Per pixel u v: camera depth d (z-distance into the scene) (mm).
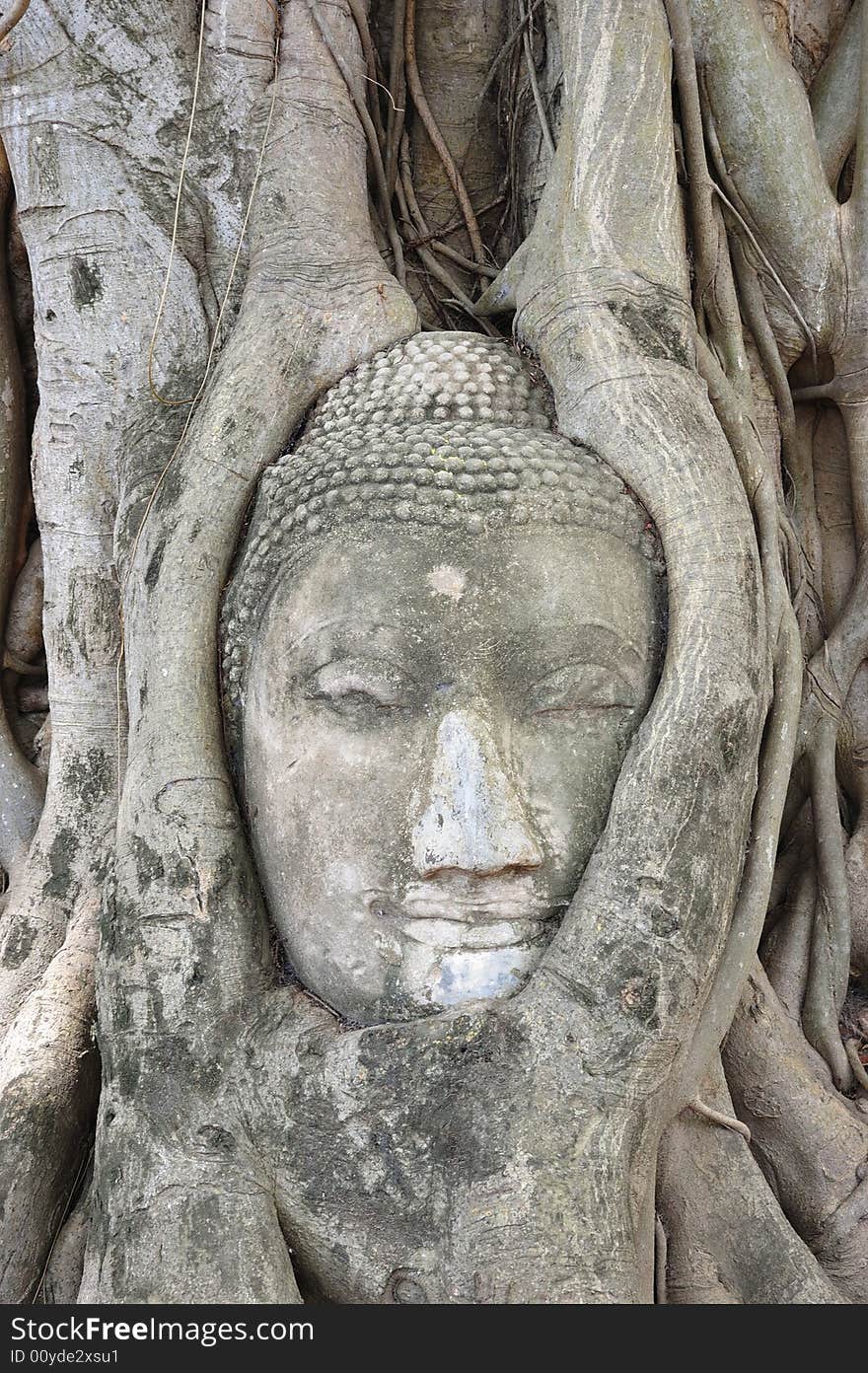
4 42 3592
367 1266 2510
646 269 3084
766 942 3779
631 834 2646
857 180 3688
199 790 2871
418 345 3137
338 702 2756
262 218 3395
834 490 4031
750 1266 2979
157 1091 2650
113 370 3562
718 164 3572
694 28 3523
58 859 3490
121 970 2773
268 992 2775
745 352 3602
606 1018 2547
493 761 2656
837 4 4129
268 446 3109
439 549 2691
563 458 2857
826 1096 3354
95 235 3576
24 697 4246
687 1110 2990
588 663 2756
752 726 2777
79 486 3596
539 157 3748
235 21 3564
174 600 2980
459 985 2664
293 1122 2576
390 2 3992
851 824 3992
